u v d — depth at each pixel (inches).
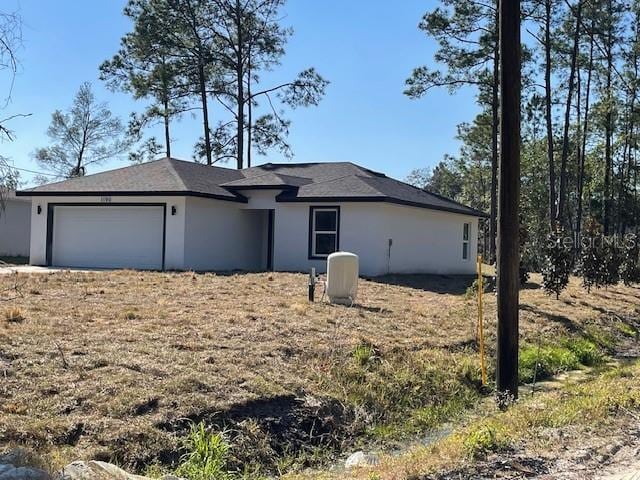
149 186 837.2
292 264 865.5
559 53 1330.0
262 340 393.4
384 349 410.0
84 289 567.5
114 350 338.3
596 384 362.9
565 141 1315.2
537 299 718.5
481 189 2154.3
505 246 360.2
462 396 382.6
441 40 1246.9
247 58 1514.5
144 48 1462.8
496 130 1263.5
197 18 1469.0
